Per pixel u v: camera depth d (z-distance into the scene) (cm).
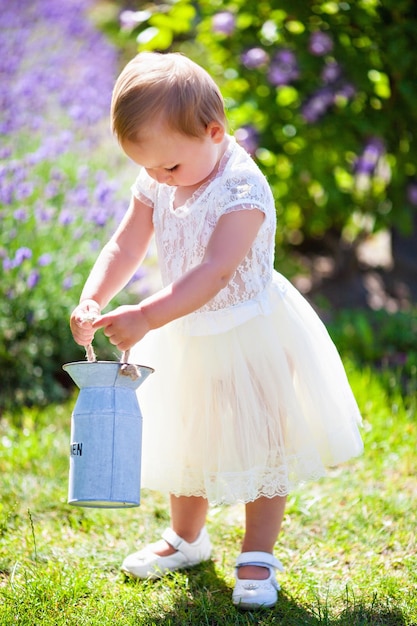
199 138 192
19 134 510
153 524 258
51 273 392
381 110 477
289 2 459
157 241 219
